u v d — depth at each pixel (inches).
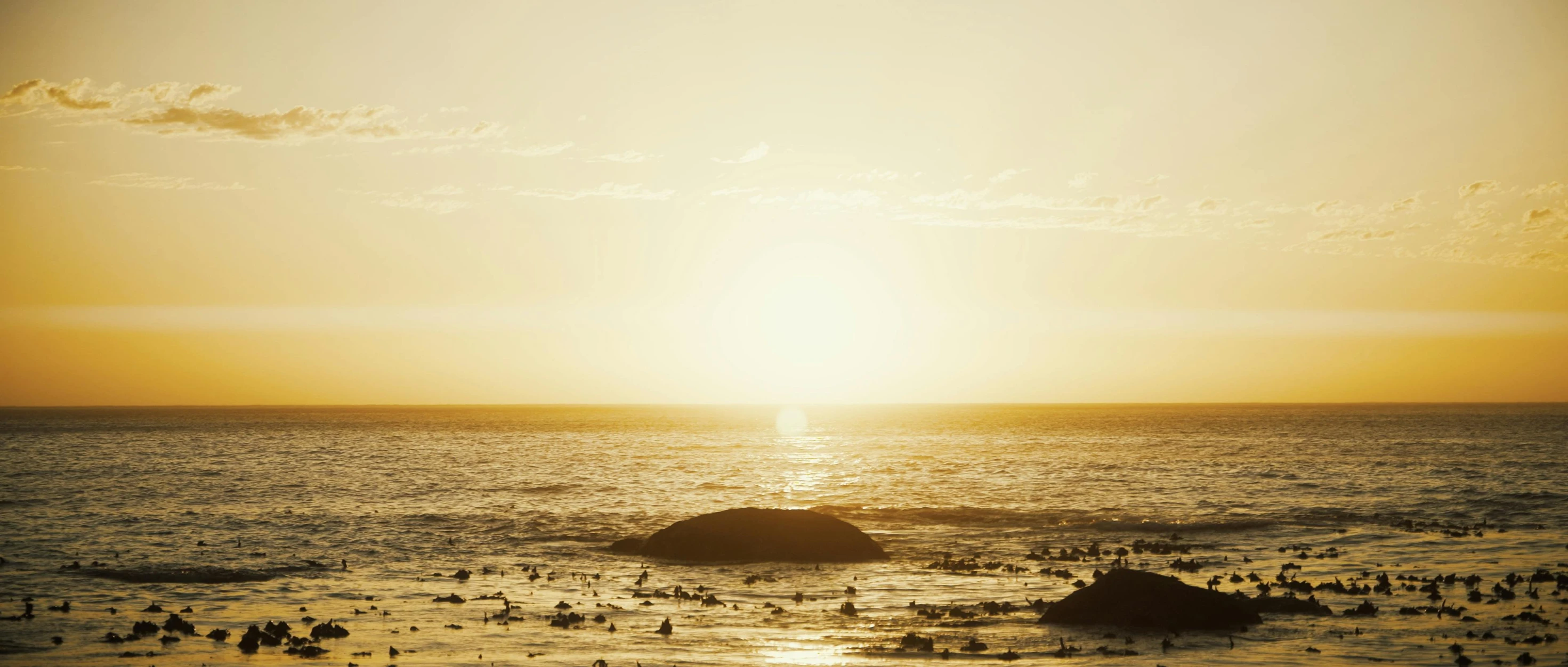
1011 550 1421.0
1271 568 1237.1
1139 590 919.0
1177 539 1509.6
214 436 5871.1
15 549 1389.0
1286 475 2709.2
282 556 1363.2
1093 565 1283.2
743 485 2504.9
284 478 2711.6
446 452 4160.9
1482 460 3255.4
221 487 2400.3
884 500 2098.9
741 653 800.9
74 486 2423.7
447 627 913.5
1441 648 799.1
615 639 855.1
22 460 3469.5
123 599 1051.3
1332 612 947.3
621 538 1556.3
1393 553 1336.1
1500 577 1135.6
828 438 5876.0
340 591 1112.2
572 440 5644.7
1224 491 2252.7
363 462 3452.3
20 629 894.4
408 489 2399.1
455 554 1400.1
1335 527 1604.3
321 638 861.2
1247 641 833.5
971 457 3737.7
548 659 781.9
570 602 1045.2
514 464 3371.1
